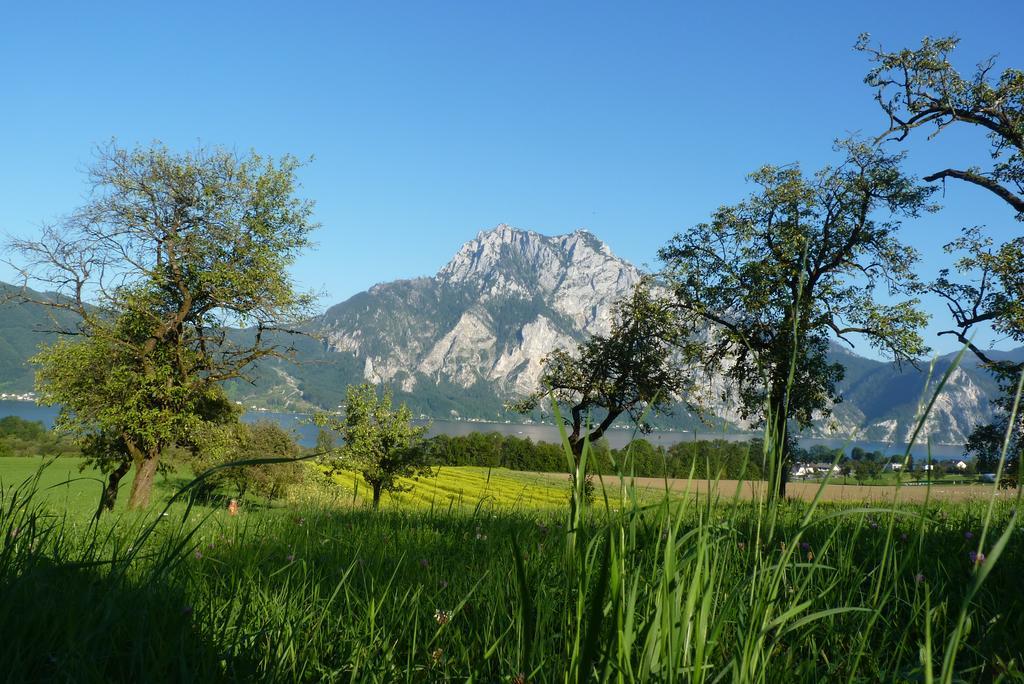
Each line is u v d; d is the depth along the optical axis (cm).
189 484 190
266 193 2925
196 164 2864
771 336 3172
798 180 3400
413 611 264
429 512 626
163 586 246
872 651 226
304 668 208
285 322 2945
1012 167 2389
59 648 185
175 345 2869
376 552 455
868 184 3291
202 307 2933
